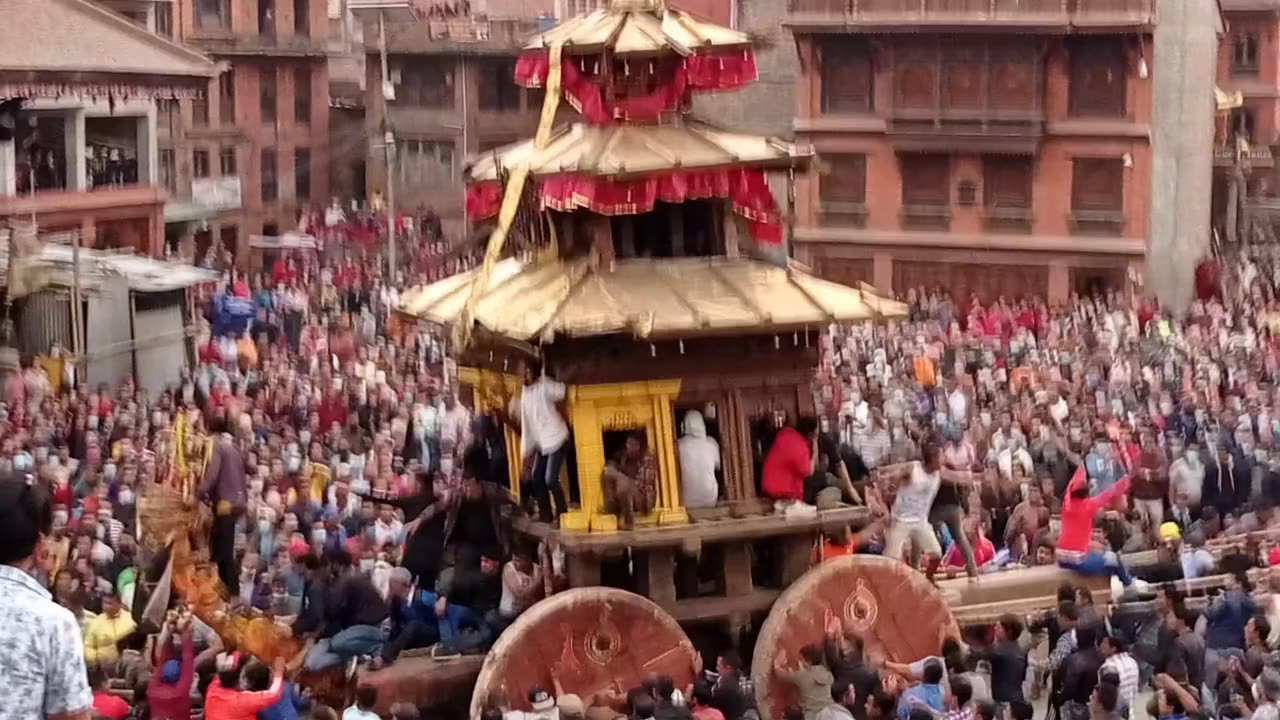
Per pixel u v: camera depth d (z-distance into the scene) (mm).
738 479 16562
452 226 83375
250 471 26047
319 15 86562
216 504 20062
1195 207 60875
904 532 19172
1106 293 60938
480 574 16812
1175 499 26172
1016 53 60688
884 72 62688
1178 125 60625
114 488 25406
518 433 17016
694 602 16312
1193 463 26484
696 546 15938
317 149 86688
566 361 15836
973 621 19094
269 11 83750
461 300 17422
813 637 16266
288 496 24125
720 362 16328
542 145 16594
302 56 85062
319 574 17281
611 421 16078
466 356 17328
